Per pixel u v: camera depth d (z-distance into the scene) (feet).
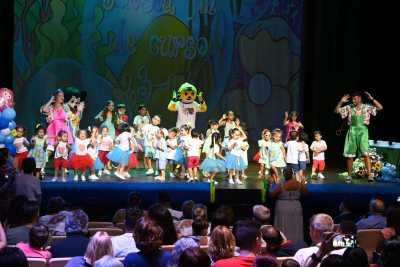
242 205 30.86
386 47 42.93
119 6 43.52
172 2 44.14
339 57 45.29
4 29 42.42
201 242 17.33
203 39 44.60
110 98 43.68
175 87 44.45
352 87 45.01
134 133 36.55
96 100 43.50
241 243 14.21
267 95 45.32
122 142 33.12
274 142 34.65
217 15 44.68
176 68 44.42
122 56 43.70
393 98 42.73
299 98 45.52
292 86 45.50
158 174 34.76
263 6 45.01
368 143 35.78
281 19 45.19
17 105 42.29
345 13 44.93
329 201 32.37
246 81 45.14
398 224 17.26
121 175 33.17
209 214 31.71
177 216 23.48
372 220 21.22
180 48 44.37
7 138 29.68
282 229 25.53
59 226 19.62
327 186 32.30
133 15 43.73
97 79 43.47
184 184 31.73
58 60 42.88
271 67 45.32
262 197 31.19
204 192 31.86
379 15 43.14
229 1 44.73
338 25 45.11
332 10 45.06
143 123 37.09
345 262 11.45
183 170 34.94
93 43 43.32
